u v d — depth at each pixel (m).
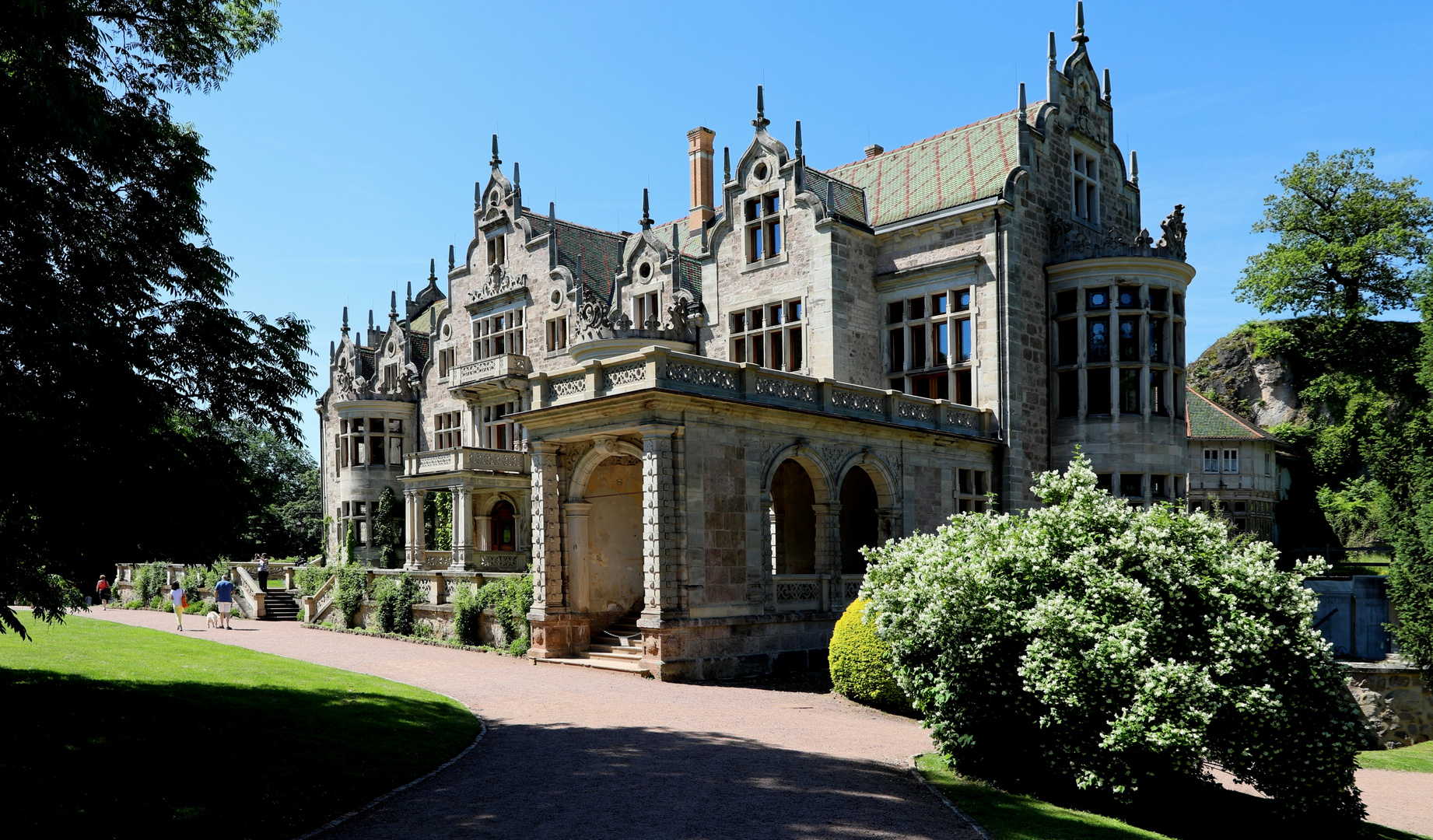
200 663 20.44
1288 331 50.97
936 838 9.70
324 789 11.00
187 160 13.17
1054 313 30.38
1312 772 11.77
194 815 9.76
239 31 16.31
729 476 21.78
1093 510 13.45
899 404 26.23
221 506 12.62
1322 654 12.40
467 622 27.00
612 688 19.34
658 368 20.44
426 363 46.78
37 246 10.64
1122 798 11.54
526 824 9.88
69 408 10.95
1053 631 12.01
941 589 13.05
